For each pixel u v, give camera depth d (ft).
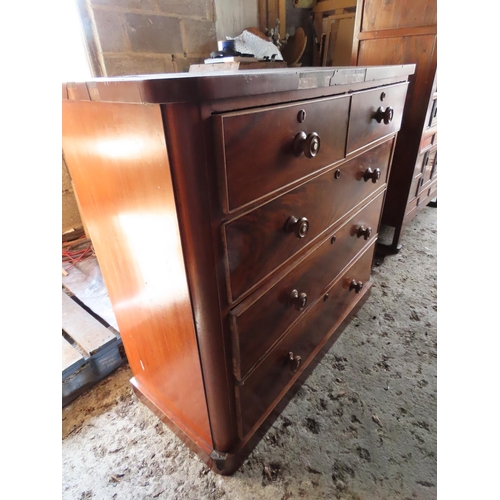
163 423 3.14
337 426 3.12
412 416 3.20
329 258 3.08
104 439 3.03
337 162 2.56
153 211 1.71
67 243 5.32
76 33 3.60
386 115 3.01
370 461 2.84
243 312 2.03
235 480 2.71
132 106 1.46
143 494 2.63
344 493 2.63
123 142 1.64
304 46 6.63
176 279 1.86
